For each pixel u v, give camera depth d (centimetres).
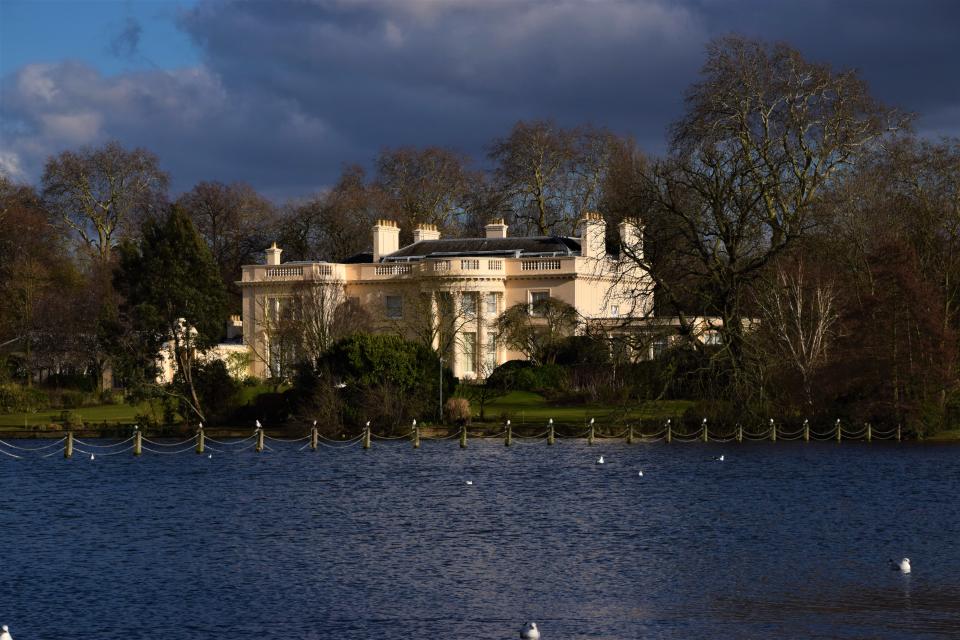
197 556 6494
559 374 15800
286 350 15662
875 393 12388
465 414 13200
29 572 6109
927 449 11406
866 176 14475
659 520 7512
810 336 13075
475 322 17638
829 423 12475
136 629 5075
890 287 12381
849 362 12275
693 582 5831
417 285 18012
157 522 7569
